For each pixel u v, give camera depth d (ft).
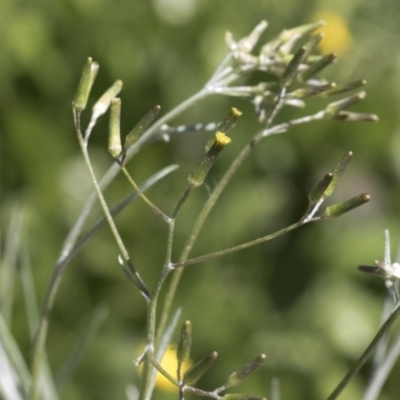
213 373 3.90
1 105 3.84
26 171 3.90
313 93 1.74
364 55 3.88
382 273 1.63
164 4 3.79
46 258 3.80
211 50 3.80
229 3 3.84
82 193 3.93
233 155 3.86
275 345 3.97
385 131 4.03
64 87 3.87
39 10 3.78
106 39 3.81
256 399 1.61
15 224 1.98
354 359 3.97
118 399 3.66
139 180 3.92
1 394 1.83
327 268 4.09
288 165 4.07
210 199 1.71
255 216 3.93
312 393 3.92
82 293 3.90
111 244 3.93
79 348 1.92
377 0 3.93
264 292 4.08
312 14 3.78
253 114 3.82
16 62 3.75
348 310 4.00
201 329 3.92
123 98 3.79
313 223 4.16
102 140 3.97
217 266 3.99
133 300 3.92
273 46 1.80
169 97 3.80
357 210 4.18
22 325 3.63
